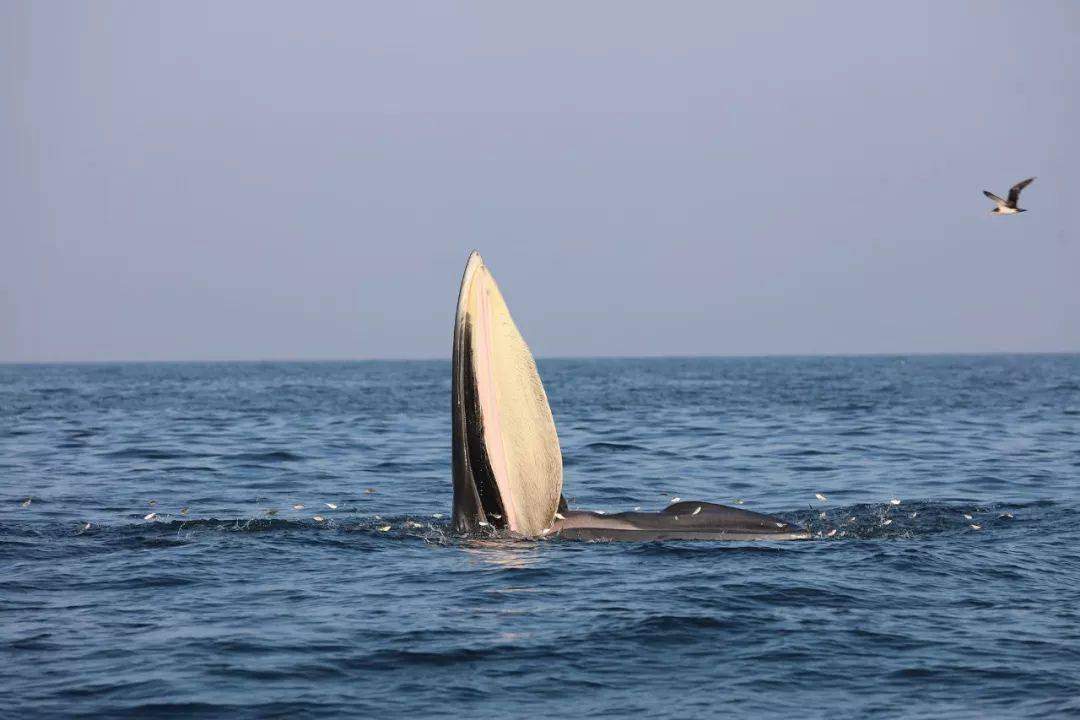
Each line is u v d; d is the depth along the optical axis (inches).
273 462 4239.7
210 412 7662.4
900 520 2704.2
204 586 1940.2
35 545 2298.2
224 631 1656.0
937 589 1909.4
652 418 6717.5
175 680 1440.7
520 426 2146.9
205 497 3255.4
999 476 3779.5
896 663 1512.1
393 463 4202.8
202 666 1494.8
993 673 1466.5
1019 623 1702.8
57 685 1421.0
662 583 1930.4
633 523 2325.3
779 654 1552.7
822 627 1676.9
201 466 4101.9
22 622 1702.8
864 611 1766.7
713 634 1642.5
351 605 1808.6
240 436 5462.6
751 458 4362.7
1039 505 3043.8
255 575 2026.3
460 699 1385.3
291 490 3420.3
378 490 3417.8
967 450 4650.6
